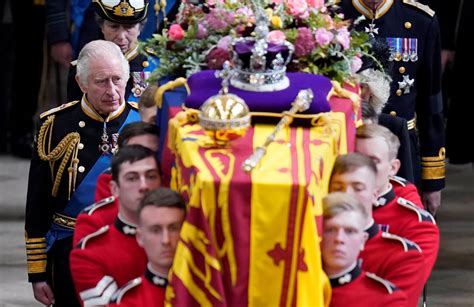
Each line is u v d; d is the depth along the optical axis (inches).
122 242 661.3
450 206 1387.8
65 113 851.4
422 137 1035.9
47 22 1302.9
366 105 763.4
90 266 658.8
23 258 1205.1
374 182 637.9
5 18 1653.5
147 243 606.2
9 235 1272.1
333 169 632.4
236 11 719.1
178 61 722.2
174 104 658.2
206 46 708.7
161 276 618.5
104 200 700.7
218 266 577.6
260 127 633.6
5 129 1604.3
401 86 1003.3
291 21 712.4
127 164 647.1
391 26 1003.9
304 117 631.8
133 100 912.9
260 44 644.7
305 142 616.1
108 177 740.7
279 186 573.0
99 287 653.3
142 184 645.9
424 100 1026.1
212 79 660.7
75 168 844.0
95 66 835.4
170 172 640.4
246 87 648.4
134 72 921.5
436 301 1103.0
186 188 596.4
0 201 1392.7
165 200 601.3
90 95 842.8
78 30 1140.5
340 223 605.6
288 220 576.1
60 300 857.5
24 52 1550.2
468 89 1401.3
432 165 1035.9
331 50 709.9
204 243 577.0
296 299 582.2
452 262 1202.0
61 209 850.1
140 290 621.0
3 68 1630.2
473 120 1411.2
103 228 667.4
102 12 934.4
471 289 1133.7
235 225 576.1
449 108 1422.2
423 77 1018.1
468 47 1390.3
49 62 1555.1
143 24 961.5
